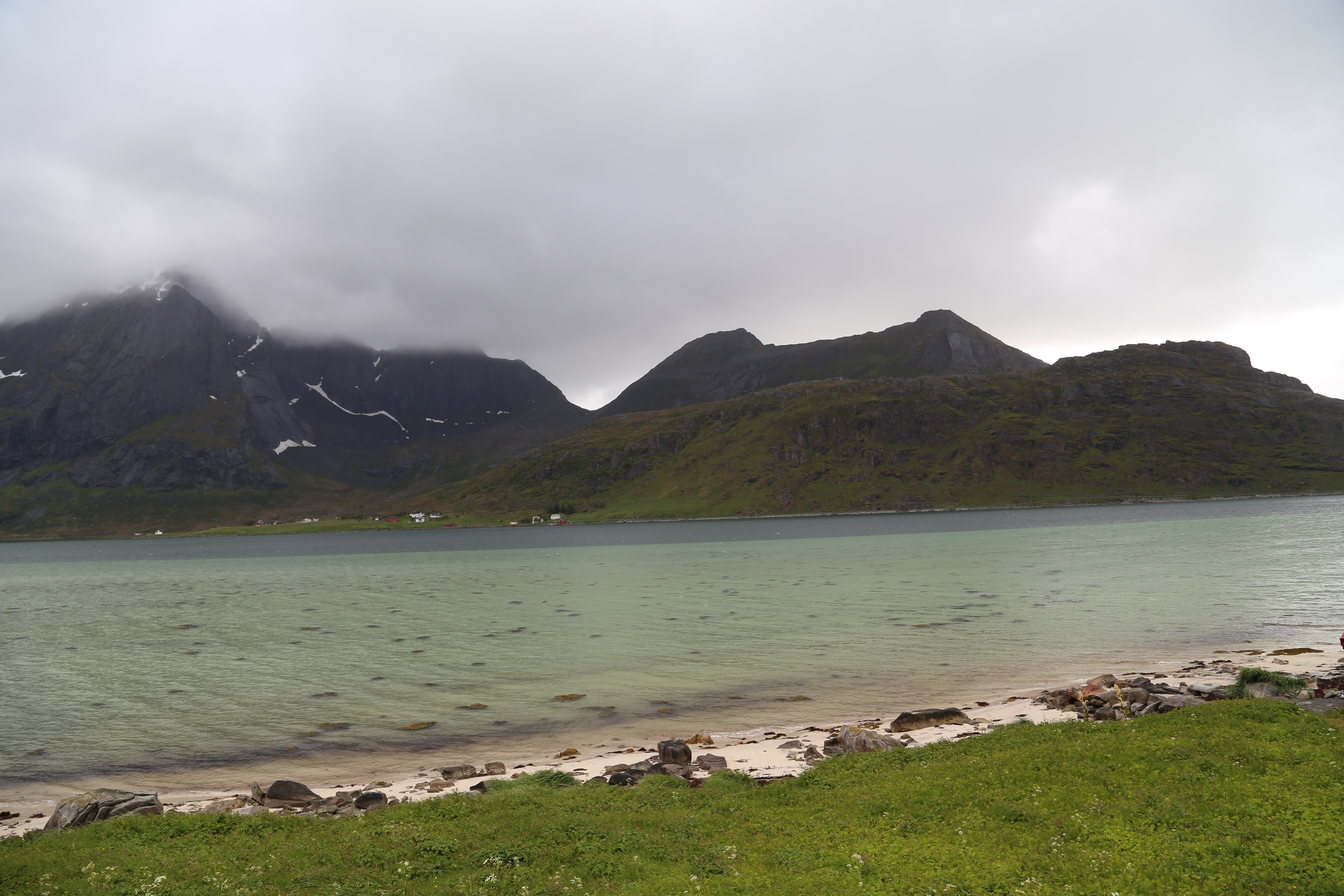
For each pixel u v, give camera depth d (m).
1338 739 19.41
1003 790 18.61
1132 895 12.99
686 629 61.28
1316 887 12.67
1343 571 78.19
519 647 55.59
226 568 172.62
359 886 15.46
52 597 108.50
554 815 19.75
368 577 129.00
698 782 24.14
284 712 39.09
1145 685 32.06
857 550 148.00
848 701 37.22
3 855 18.00
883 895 13.70
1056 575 87.44
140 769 30.58
